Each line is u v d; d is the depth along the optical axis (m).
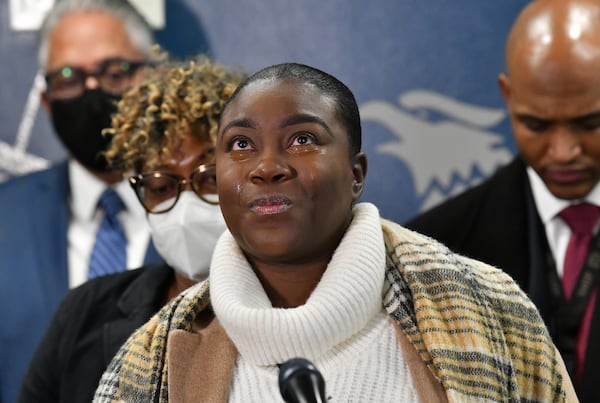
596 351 4.98
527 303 3.11
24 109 6.20
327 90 2.98
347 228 3.05
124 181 5.86
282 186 2.85
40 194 6.00
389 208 6.27
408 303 2.98
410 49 6.28
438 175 6.27
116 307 4.25
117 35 6.09
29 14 6.20
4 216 5.95
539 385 2.99
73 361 4.12
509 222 5.44
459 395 2.81
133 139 4.29
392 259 3.08
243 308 2.91
